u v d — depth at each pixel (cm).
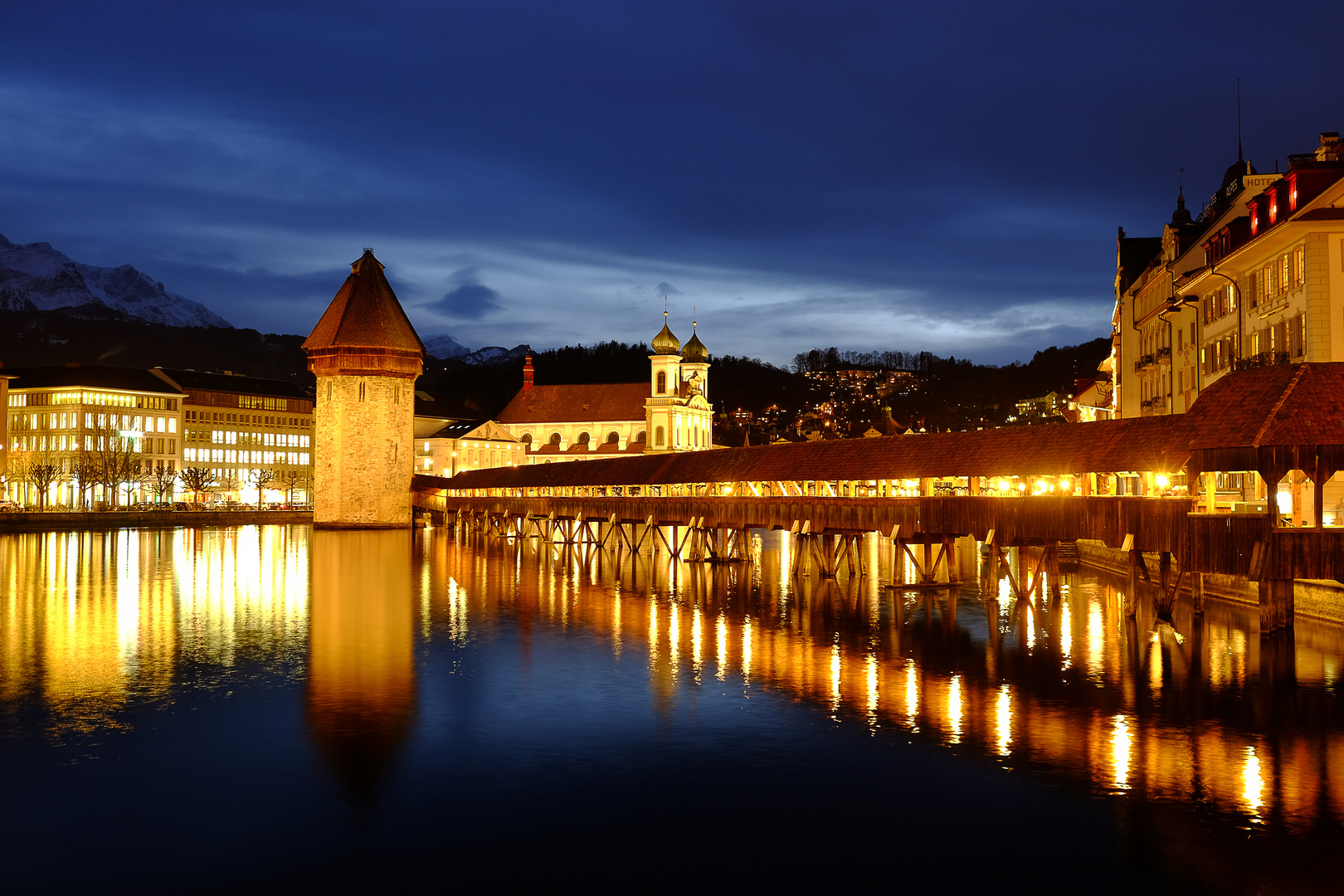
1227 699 2875
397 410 13588
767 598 5209
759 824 2045
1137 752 2427
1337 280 4456
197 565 7700
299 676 3391
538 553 8538
